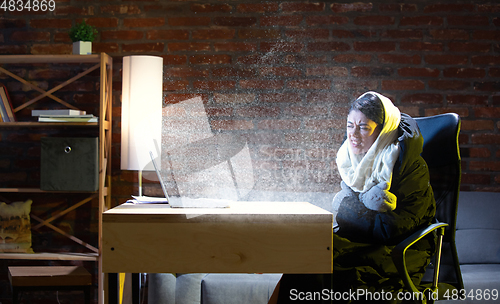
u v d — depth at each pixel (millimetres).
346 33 2639
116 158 2662
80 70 2660
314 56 2641
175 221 1477
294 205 1751
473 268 2223
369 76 2631
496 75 2629
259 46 2652
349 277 1709
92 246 2562
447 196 1734
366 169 1890
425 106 2627
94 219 2654
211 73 2660
